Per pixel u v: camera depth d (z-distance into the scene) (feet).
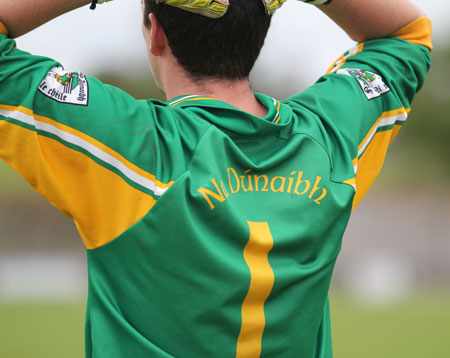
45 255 289.74
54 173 18.63
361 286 236.43
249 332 18.83
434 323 126.72
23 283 213.05
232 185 19.13
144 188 18.40
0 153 18.84
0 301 156.66
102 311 18.67
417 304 160.86
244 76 20.49
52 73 18.79
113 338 18.47
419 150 508.12
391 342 107.04
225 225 18.56
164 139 18.79
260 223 19.06
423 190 524.93
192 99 19.88
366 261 293.64
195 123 19.16
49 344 103.35
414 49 24.07
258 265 18.98
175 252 18.17
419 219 416.87
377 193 517.96
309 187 19.83
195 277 18.28
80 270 250.78
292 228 19.33
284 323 19.24
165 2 19.43
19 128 18.43
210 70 20.07
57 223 332.19
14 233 322.34
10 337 109.40
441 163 504.84
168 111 19.43
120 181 18.51
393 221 407.85
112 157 18.47
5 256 284.00
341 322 128.98
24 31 20.10
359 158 21.94
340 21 24.59
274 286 18.98
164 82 21.20
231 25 19.57
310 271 19.58
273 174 19.75
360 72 22.98
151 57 21.47
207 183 18.45
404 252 322.14
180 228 18.07
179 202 18.10
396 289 230.89
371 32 24.54
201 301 18.31
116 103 18.85
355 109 21.86
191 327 18.39
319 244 19.89
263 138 20.03
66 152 18.53
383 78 23.08
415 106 481.46
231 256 18.62
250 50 20.16
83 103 18.52
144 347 18.22
